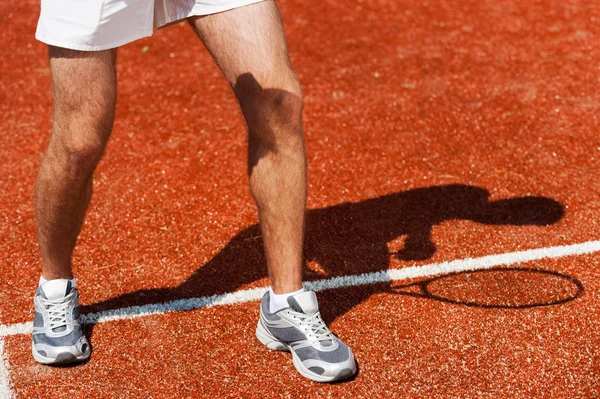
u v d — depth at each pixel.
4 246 3.56
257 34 2.41
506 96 5.06
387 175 4.14
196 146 4.51
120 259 3.44
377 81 5.35
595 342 2.80
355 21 6.43
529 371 2.67
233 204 3.88
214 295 3.17
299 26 6.34
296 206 2.58
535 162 4.23
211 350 2.84
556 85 5.20
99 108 2.43
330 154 4.38
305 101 5.07
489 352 2.77
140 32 2.42
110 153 4.43
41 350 2.72
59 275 2.78
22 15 6.78
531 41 5.94
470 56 5.71
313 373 2.62
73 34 2.31
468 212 3.76
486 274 3.25
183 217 3.78
